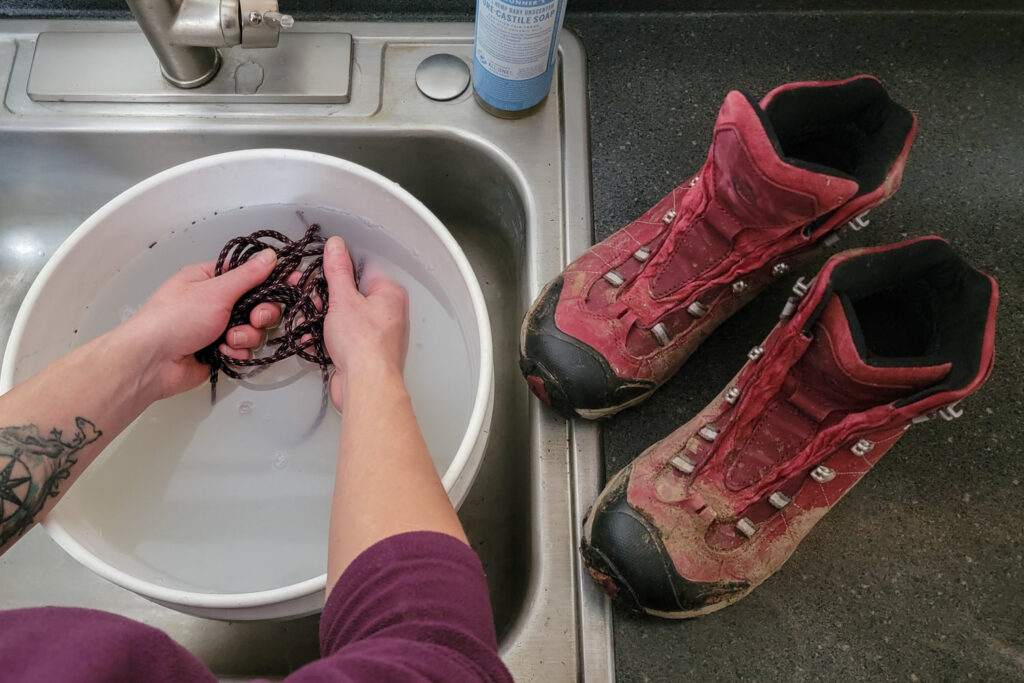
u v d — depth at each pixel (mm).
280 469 641
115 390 519
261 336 666
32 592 683
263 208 685
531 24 608
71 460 483
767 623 624
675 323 634
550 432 664
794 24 798
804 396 571
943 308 544
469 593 367
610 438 685
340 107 718
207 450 646
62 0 729
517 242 758
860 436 541
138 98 699
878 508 670
